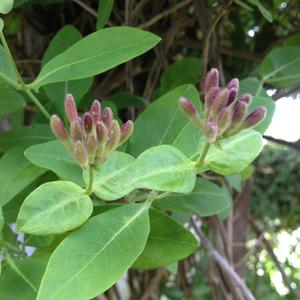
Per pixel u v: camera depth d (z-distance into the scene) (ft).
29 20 1.06
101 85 1.05
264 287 1.96
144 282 1.29
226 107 0.51
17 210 0.73
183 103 0.53
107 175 0.59
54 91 0.78
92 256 0.53
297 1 1.08
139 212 0.57
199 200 0.75
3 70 0.66
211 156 0.60
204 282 1.54
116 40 0.65
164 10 0.99
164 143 0.68
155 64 1.03
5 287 0.57
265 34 1.12
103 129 0.50
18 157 0.67
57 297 0.49
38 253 0.65
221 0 0.92
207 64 0.97
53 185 0.56
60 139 0.52
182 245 0.64
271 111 0.64
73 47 0.66
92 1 1.01
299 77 0.85
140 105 0.95
